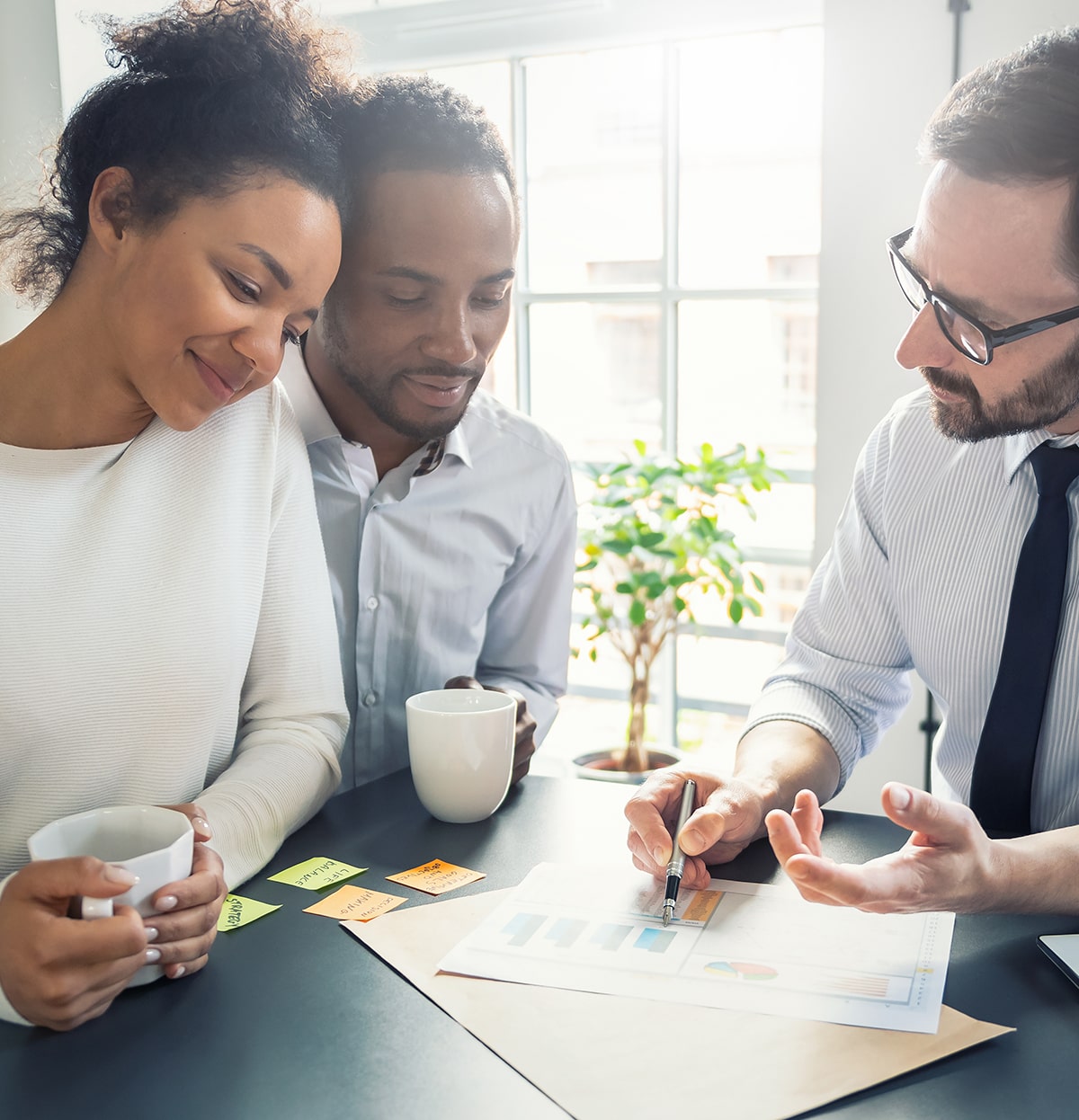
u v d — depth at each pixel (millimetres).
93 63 2289
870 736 1296
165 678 964
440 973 750
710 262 2539
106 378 919
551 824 1022
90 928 665
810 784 1081
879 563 1300
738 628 2641
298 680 1063
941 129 978
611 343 2697
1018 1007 711
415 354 1137
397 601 1325
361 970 761
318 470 1291
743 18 2305
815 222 2451
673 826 975
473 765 996
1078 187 902
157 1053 665
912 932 806
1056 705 1104
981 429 1050
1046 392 994
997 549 1192
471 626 1392
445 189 1066
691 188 2518
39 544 915
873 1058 649
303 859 944
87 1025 695
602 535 2387
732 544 2359
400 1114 606
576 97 2564
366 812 1052
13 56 2189
